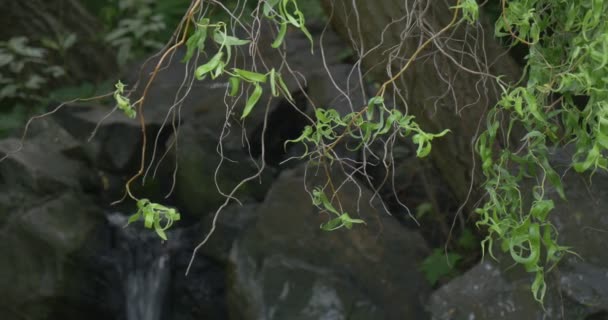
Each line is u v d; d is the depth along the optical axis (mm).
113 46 7207
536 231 1863
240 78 1496
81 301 4875
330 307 4055
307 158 5039
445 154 3576
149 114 5562
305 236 4262
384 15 3213
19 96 6406
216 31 1540
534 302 3039
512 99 1756
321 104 5199
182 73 5848
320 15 6445
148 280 4902
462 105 3338
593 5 1686
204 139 5184
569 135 2043
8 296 4777
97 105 5871
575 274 2930
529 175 2922
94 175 5293
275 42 1515
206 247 4879
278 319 4082
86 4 7797
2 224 4840
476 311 3182
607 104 1683
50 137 5348
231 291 4309
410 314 4082
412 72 3297
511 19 1845
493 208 1980
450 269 4164
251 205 4953
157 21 7141
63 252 4773
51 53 6988
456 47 3252
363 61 3389
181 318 4938
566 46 2240
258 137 5246
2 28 7055
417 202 4805
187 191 5148
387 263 4211
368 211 4363
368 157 4859
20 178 4918
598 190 2963
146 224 1694
